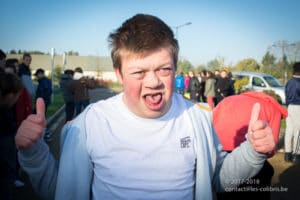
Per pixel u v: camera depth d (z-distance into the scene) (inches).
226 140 98.9
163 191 58.5
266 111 100.7
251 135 56.8
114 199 58.2
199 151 62.0
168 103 59.4
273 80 647.1
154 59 53.9
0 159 87.4
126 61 55.3
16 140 52.9
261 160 59.7
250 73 665.0
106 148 59.1
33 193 174.1
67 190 58.6
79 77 417.7
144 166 58.4
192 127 63.3
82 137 60.2
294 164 232.8
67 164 59.1
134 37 54.1
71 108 411.5
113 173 58.3
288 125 238.4
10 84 125.4
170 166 59.3
